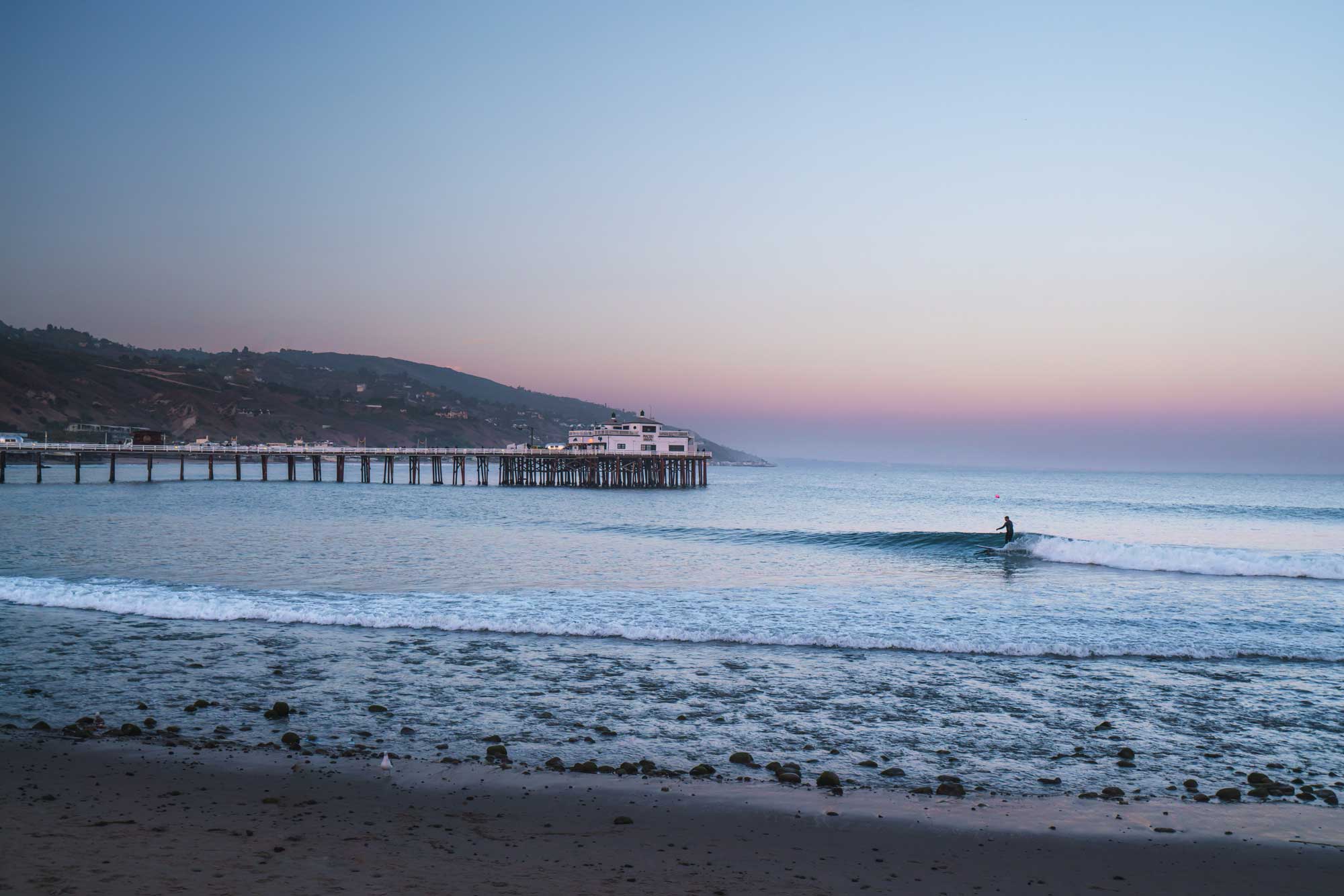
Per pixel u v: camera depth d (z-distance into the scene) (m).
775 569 34.50
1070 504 107.38
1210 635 20.94
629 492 112.88
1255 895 7.68
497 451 127.19
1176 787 10.99
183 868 7.35
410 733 12.85
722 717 14.01
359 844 8.25
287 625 21.39
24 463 184.00
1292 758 12.26
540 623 21.47
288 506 72.06
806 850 8.55
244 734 12.65
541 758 11.73
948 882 7.79
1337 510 92.12
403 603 24.27
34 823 8.48
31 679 15.91
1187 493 156.75
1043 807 10.11
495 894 7.00
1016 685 16.22
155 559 33.81
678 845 8.57
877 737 12.99
